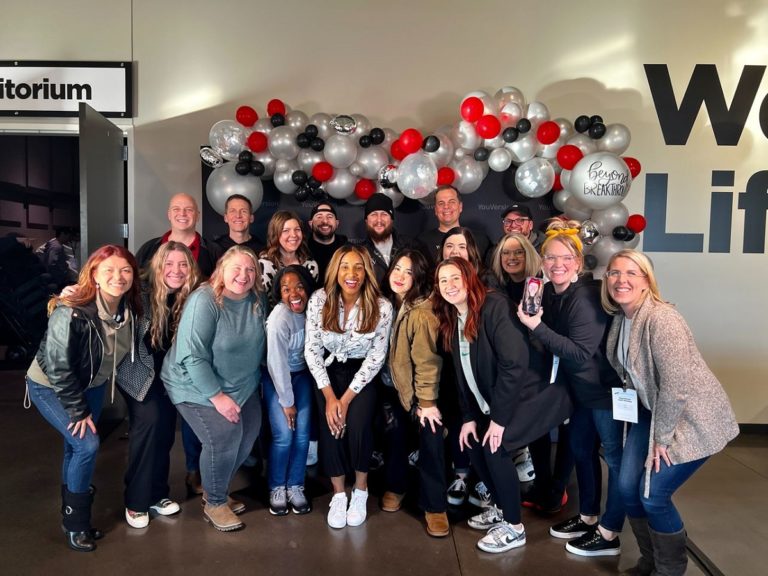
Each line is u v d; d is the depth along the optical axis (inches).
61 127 173.8
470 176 154.6
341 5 171.9
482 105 144.8
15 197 237.1
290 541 103.0
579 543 100.0
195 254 137.6
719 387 81.4
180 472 132.4
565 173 152.6
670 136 171.3
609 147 152.7
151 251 140.3
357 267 104.1
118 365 103.0
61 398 93.3
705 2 169.3
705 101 170.7
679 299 173.9
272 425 111.7
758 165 171.0
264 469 135.3
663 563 85.4
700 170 171.6
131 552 98.7
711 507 120.6
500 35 171.6
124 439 153.5
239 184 154.9
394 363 106.1
